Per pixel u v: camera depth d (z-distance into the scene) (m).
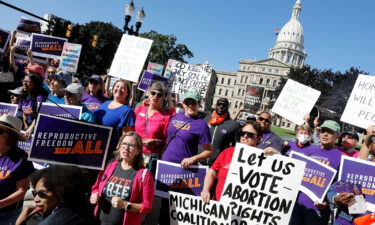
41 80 4.41
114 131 3.34
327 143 3.36
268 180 2.68
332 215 2.98
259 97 6.98
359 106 3.82
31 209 2.33
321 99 36.25
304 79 41.81
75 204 1.72
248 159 2.75
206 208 2.85
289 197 2.62
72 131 2.77
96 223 1.83
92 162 2.86
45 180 1.70
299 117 5.27
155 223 4.20
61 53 7.54
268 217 2.64
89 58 44.28
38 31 8.30
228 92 106.06
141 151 2.65
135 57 5.32
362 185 2.98
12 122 2.35
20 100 4.34
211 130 4.41
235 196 2.74
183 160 3.26
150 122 3.70
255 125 3.01
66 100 3.77
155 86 3.70
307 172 3.19
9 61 5.89
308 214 3.21
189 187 3.32
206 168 3.41
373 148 3.40
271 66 95.69
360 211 2.72
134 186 2.51
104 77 6.88
